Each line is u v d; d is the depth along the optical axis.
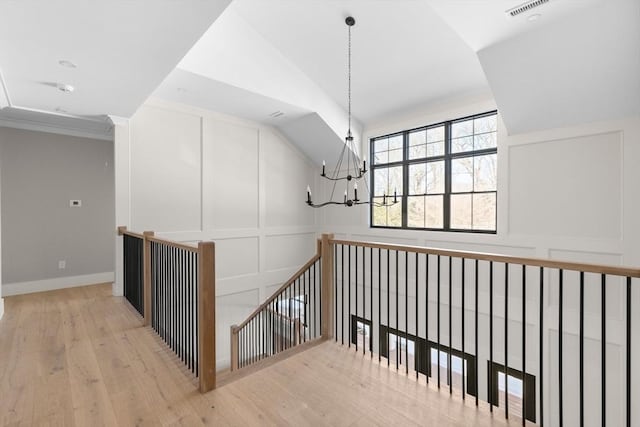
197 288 2.12
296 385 2.11
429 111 4.82
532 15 2.62
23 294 4.32
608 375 3.30
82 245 4.88
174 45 2.32
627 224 3.16
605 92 3.03
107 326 3.12
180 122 4.73
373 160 5.74
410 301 4.94
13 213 4.33
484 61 3.23
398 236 5.19
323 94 5.14
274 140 5.92
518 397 3.85
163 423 1.73
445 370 4.51
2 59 2.47
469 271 4.32
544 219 3.72
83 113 3.93
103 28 2.09
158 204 4.54
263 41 4.30
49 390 2.02
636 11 2.36
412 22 3.46
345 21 3.68
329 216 6.38
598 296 3.36
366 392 2.03
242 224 5.46
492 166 4.26
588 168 3.41
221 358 5.11
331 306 2.90
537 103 3.44
